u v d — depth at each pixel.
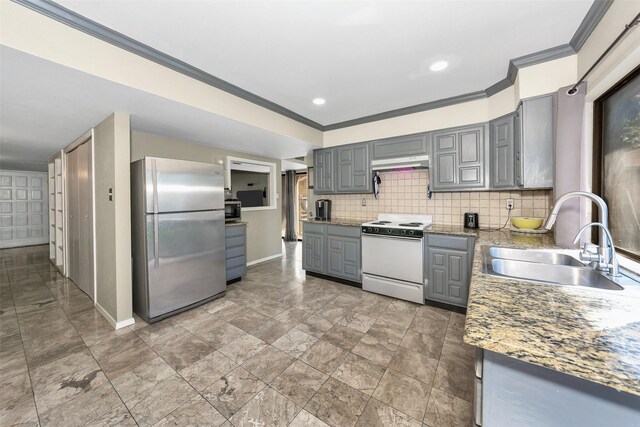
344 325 2.32
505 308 0.80
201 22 1.53
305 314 2.55
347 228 3.34
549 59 1.88
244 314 2.56
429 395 1.49
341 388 1.55
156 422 1.32
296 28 1.60
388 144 3.22
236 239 3.52
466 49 1.85
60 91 1.81
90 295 2.93
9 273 4.02
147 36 1.67
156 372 1.70
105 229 2.44
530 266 1.39
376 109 3.08
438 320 2.40
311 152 4.28
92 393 1.52
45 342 2.06
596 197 1.18
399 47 1.82
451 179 2.78
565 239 1.72
